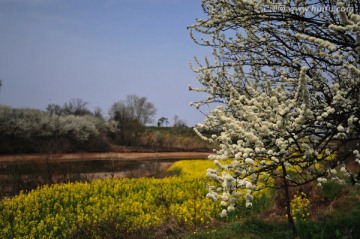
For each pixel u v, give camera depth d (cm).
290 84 500
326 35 434
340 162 443
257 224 727
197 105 507
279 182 916
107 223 761
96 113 6456
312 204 850
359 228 595
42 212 1020
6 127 3488
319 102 492
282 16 437
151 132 5084
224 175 350
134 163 3019
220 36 546
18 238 783
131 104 7481
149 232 764
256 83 540
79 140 4062
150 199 1110
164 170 2348
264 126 372
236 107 483
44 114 4066
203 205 920
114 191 1239
